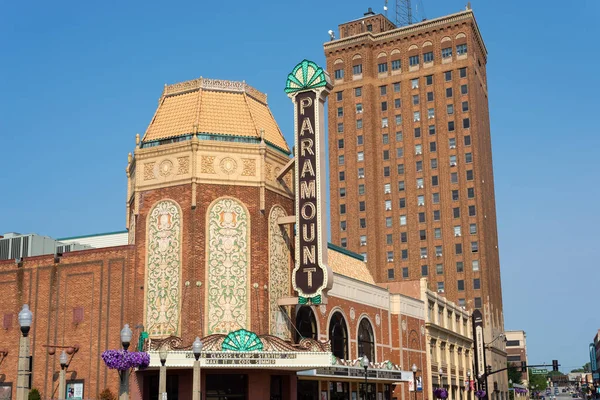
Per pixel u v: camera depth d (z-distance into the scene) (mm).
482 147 129875
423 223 126750
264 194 48094
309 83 49875
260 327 46094
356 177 132250
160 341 42375
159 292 46281
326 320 58719
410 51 132500
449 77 128750
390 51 134375
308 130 49562
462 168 125562
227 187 47500
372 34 135500
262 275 47062
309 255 48125
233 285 46188
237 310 45906
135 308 46812
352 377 56719
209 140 47875
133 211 50188
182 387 44406
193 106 49844
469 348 106812
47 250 61469
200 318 45000
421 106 130125
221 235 46719
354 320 64625
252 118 50250
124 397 34625
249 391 45094
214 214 46906
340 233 132000
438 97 129000
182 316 45000
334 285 61375
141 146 49781
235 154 48125
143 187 48438
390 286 86188
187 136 48406
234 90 51312
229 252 46625
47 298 51125
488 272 123500
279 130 53344
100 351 47938
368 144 131875
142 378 45500
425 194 127500
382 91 133875
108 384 47062
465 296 121625
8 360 51594
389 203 130000
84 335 48875
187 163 47438
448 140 127250
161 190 47875
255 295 46406
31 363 50375
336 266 67250
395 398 73250
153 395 45500
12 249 60344
